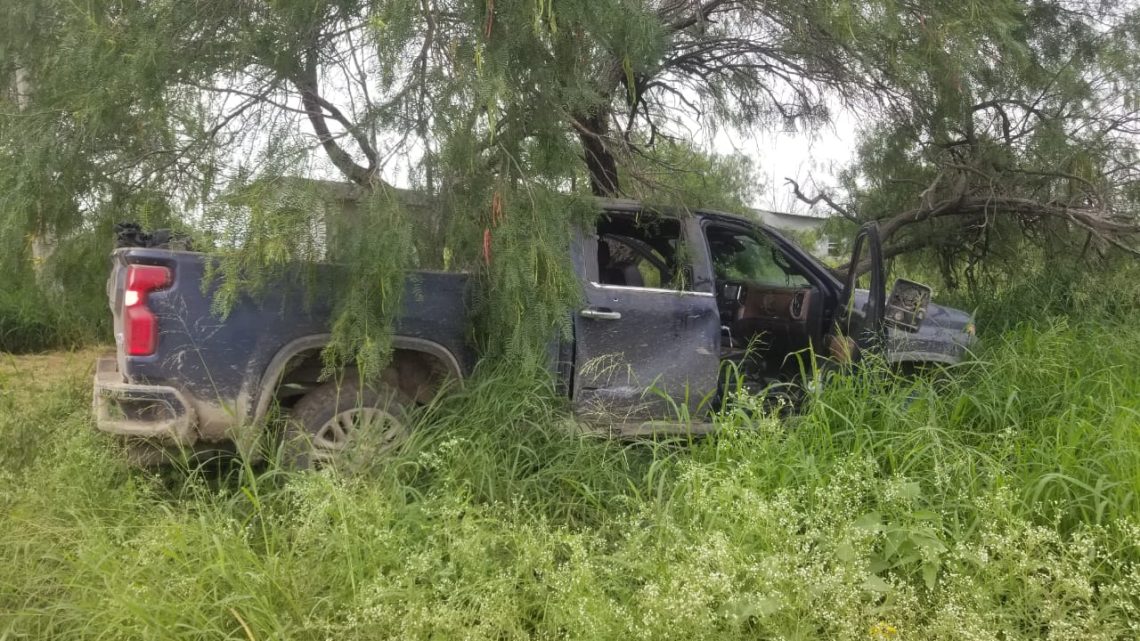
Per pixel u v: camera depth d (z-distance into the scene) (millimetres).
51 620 2998
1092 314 7008
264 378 4121
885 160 8492
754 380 5703
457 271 4512
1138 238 7457
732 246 5992
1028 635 3008
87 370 6145
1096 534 3355
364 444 4133
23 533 3416
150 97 4375
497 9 4090
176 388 3969
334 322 4059
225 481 4031
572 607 2891
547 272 4270
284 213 3818
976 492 3787
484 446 4148
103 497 3742
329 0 4082
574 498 4062
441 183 4289
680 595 2814
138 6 4340
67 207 5023
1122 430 4105
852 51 6855
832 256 10070
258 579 3016
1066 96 7230
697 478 3697
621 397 4883
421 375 4762
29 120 4762
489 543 3385
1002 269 8461
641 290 5035
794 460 3988
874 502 3799
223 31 4371
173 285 3949
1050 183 7613
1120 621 3004
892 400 4688
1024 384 5227
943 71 6645
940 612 2889
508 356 4391
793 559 3008
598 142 5973
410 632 2791
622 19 4637
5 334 8578
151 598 2926
